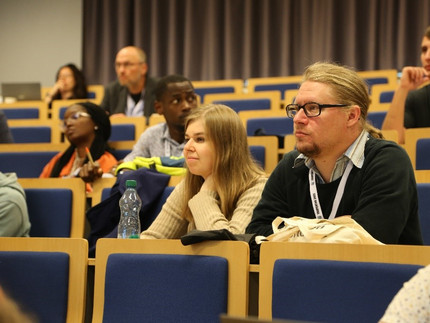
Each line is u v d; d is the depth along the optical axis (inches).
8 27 403.9
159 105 177.9
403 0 336.8
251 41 362.0
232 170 113.7
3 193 127.9
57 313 96.3
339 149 98.1
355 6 346.3
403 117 161.0
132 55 252.1
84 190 137.5
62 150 179.9
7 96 309.9
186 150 115.0
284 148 163.5
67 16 395.5
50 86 395.5
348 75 99.3
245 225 108.1
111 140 203.5
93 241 129.4
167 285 90.1
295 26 358.0
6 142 202.2
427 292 61.6
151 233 117.1
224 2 368.2
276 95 243.8
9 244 100.0
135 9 379.6
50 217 136.9
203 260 89.0
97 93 312.8
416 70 161.5
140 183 128.4
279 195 104.7
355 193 96.7
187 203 116.1
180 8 377.1
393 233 91.8
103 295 94.4
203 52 370.6
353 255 80.8
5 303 32.9
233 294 87.4
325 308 80.4
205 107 117.0
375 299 78.0
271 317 83.4
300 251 83.9
